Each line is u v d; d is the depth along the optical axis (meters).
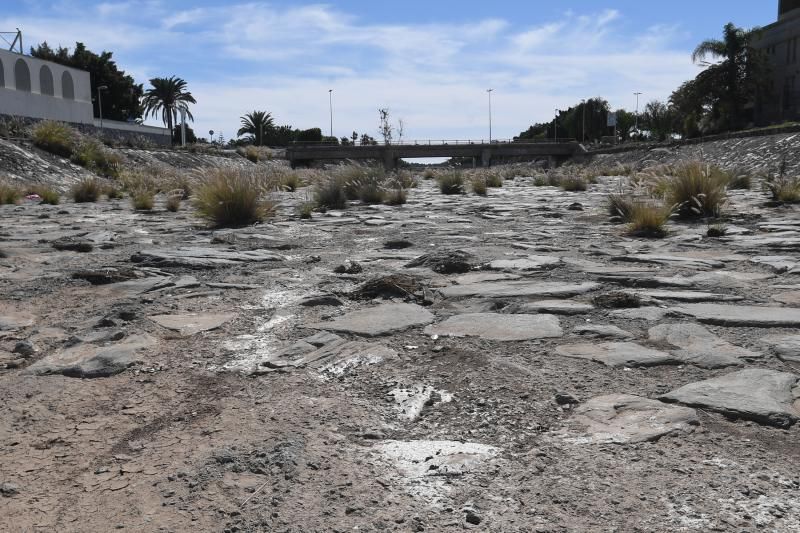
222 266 6.52
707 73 56.91
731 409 2.81
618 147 61.06
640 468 2.36
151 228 10.42
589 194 18.78
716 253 7.05
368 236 9.04
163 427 2.82
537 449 2.53
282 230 9.85
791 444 2.53
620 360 3.49
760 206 12.71
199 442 2.65
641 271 5.96
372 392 3.16
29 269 6.47
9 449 2.64
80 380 3.40
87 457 2.56
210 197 11.00
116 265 6.61
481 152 68.19
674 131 74.25
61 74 50.56
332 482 2.31
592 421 2.76
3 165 23.09
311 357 3.68
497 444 2.59
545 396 3.04
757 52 56.12
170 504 2.20
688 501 2.13
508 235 8.99
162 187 22.42
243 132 97.06
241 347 3.89
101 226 10.80
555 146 69.12
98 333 4.14
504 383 3.20
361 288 5.20
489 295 5.03
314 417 2.87
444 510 2.12
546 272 5.98
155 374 3.47
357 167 18.45
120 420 2.91
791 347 3.64
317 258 6.89
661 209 9.95
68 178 25.28
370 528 2.03
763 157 33.81
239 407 3.01
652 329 4.05
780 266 6.11
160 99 81.50
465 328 4.14
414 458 2.48
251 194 11.04
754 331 4.00
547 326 4.14
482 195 18.97
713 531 1.97
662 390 3.08
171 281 5.73
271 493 2.24
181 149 44.50
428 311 4.59
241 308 4.80
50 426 2.85
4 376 3.47
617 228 9.60
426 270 6.18
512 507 2.13
